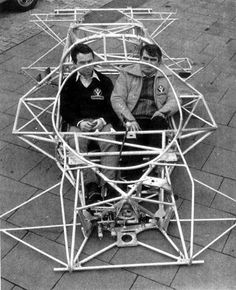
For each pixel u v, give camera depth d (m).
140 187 3.62
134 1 8.30
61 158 4.06
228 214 4.00
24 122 5.09
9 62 6.29
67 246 3.45
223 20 7.62
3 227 3.86
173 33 7.12
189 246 3.68
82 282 3.41
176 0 8.35
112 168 3.49
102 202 3.46
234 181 4.36
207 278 3.43
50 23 7.34
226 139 4.88
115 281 3.42
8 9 7.84
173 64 5.82
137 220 3.69
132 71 4.11
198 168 4.49
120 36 4.60
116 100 4.10
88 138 3.73
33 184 4.30
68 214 3.98
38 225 3.88
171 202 3.72
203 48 6.71
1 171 4.43
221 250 3.66
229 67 6.21
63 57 4.42
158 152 3.61
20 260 3.58
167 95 4.17
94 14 7.61
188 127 4.99
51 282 3.41
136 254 3.62
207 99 5.50
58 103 4.17
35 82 5.77
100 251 3.56
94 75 4.14
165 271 3.48
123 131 3.94
